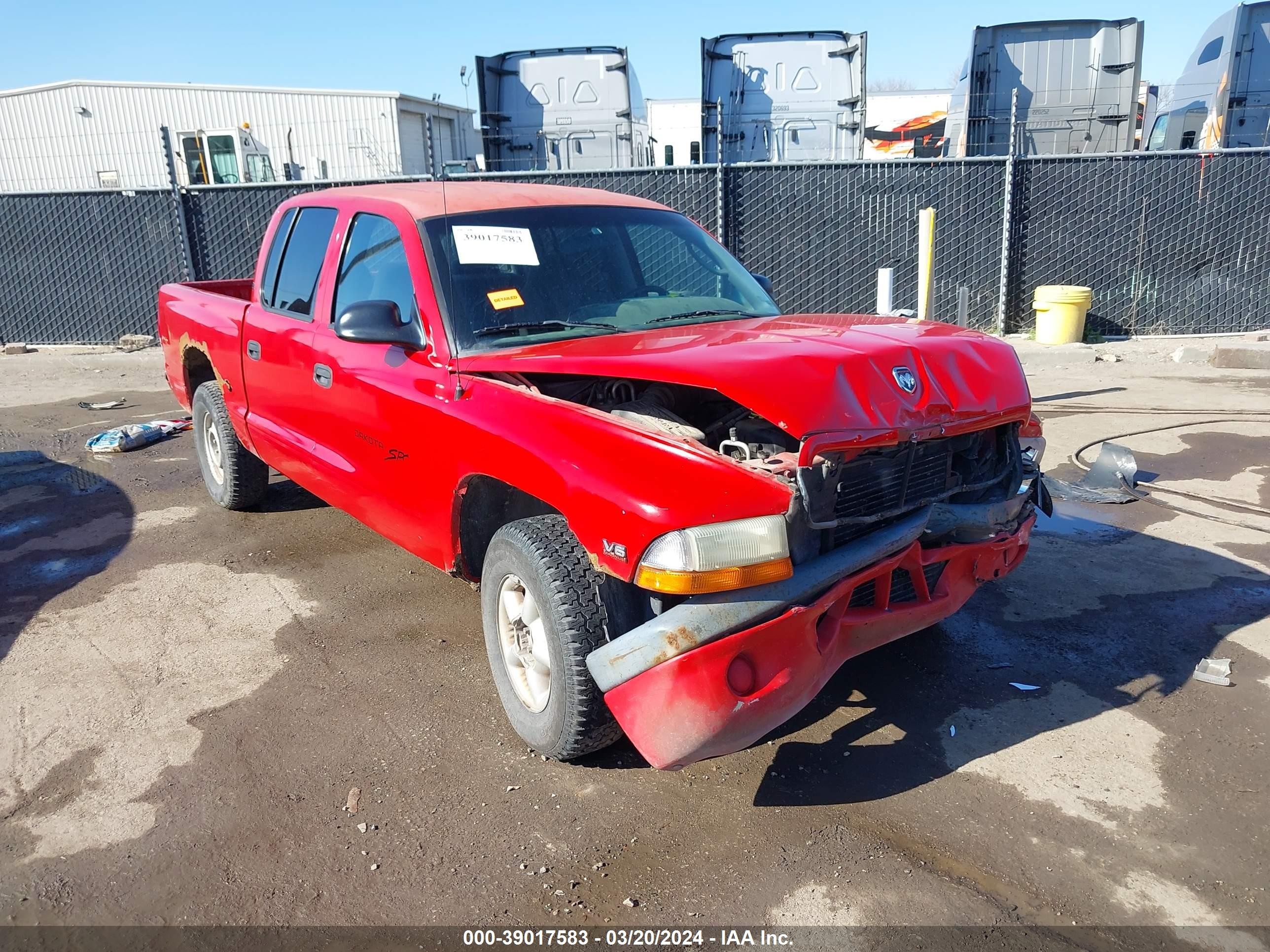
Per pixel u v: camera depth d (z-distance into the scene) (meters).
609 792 2.98
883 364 2.94
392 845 2.73
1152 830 2.76
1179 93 15.30
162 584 4.71
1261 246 10.70
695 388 3.23
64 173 23.81
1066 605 4.30
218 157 22.67
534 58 13.79
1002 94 12.75
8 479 6.66
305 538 5.36
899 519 3.03
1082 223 10.81
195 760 3.17
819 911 2.45
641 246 4.12
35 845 2.75
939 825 2.80
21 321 12.91
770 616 2.60
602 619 2.86
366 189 4.43
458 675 3.76
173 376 6.09
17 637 4.12
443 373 3.43
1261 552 4.86
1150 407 8.02
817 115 13.37
